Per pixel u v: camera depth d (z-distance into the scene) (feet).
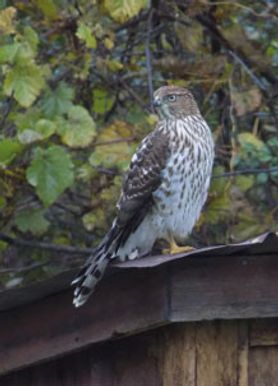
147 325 29.53
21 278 45.80
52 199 39.22
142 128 41.93
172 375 30.07
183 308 29.17
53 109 41.16
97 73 44.83
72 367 31.71
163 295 29.17
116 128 41.86
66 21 43.01
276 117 46.75
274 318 30.37
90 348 31.27
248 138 42.96
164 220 36.55
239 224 43.29
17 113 42.01
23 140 39.09
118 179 42.09
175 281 29.19
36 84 39.81
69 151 43.29
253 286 29.48
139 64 46.68
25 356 31.60
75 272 29.78
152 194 36.35
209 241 44.16
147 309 29.48
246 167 46.06
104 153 41.24
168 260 28.40
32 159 40.29
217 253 28.94
